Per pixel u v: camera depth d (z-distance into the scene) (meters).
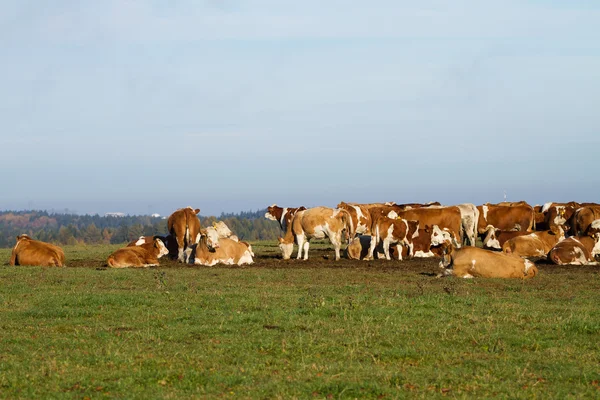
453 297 15.42
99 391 9.09
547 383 9.59
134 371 9.85
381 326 12.59
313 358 10.57
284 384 9.30
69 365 10.15
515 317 13.35
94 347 11.18
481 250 19.08
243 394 8.95
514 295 16.02
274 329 12.45
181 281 18.69
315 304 14.49
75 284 18.20
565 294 16.25
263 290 16.89
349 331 12.24
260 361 10.41
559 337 11.97
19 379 9.49
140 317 13.45
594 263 22.95
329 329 12.39
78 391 9.09
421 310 13.88
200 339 11.73
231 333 12.12
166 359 10.44
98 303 14.90
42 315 13.73
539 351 11.14
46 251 23.22
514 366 10.30
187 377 9.62
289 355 10.74
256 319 13.11
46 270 21.33
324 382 9.36
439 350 11.12
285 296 15.77
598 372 10.04
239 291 16.64
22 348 11.13
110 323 12.97
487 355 10.88
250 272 21.17
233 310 14.12
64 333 12.20
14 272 20.72
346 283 18.44
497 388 9.26
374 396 8.91
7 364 10.18
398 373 9.84
